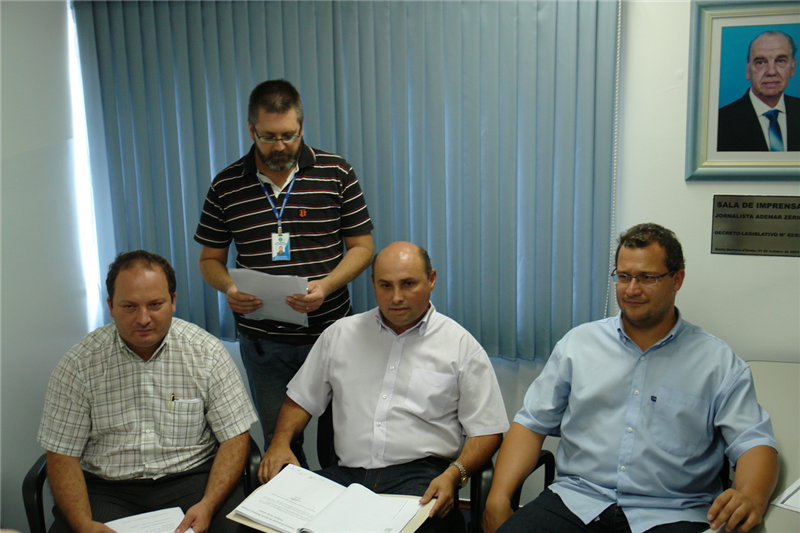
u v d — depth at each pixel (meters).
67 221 2.35
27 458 2.09
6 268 1.99
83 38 2.37
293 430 1.76
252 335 2.06
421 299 1.65
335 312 2.10
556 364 1.70
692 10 2.02
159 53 2.35
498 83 2.19
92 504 1.59
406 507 1.40
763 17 1.97
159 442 1.66
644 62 2.11
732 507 1.24
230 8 2.28
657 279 1.48
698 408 1.48
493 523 1.49
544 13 2.12
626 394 1.55
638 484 1.49
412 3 2.19
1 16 1.98
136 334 1.54
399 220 2.33
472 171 2.25
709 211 2.12
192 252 2.46
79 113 2.44
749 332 2.14
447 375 1.69
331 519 1.35
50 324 2.23
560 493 1.57
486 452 1.62
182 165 2.42
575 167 2.20
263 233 2.00
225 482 1.60
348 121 2.31
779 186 2.05
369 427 1.69
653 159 2.15
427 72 2.22
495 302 2.32
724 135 2.05
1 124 1.98
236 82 2.34
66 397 1.61
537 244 2.25
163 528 1.47
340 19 2.24
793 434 1.55
